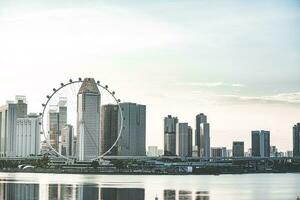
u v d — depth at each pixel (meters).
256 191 151.00
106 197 122.62
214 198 124.31
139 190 144.62
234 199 122.94
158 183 186.88
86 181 192.00
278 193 143.75
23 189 141.50
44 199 115.06
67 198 118.44
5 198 116.12
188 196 127.88
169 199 119.50
